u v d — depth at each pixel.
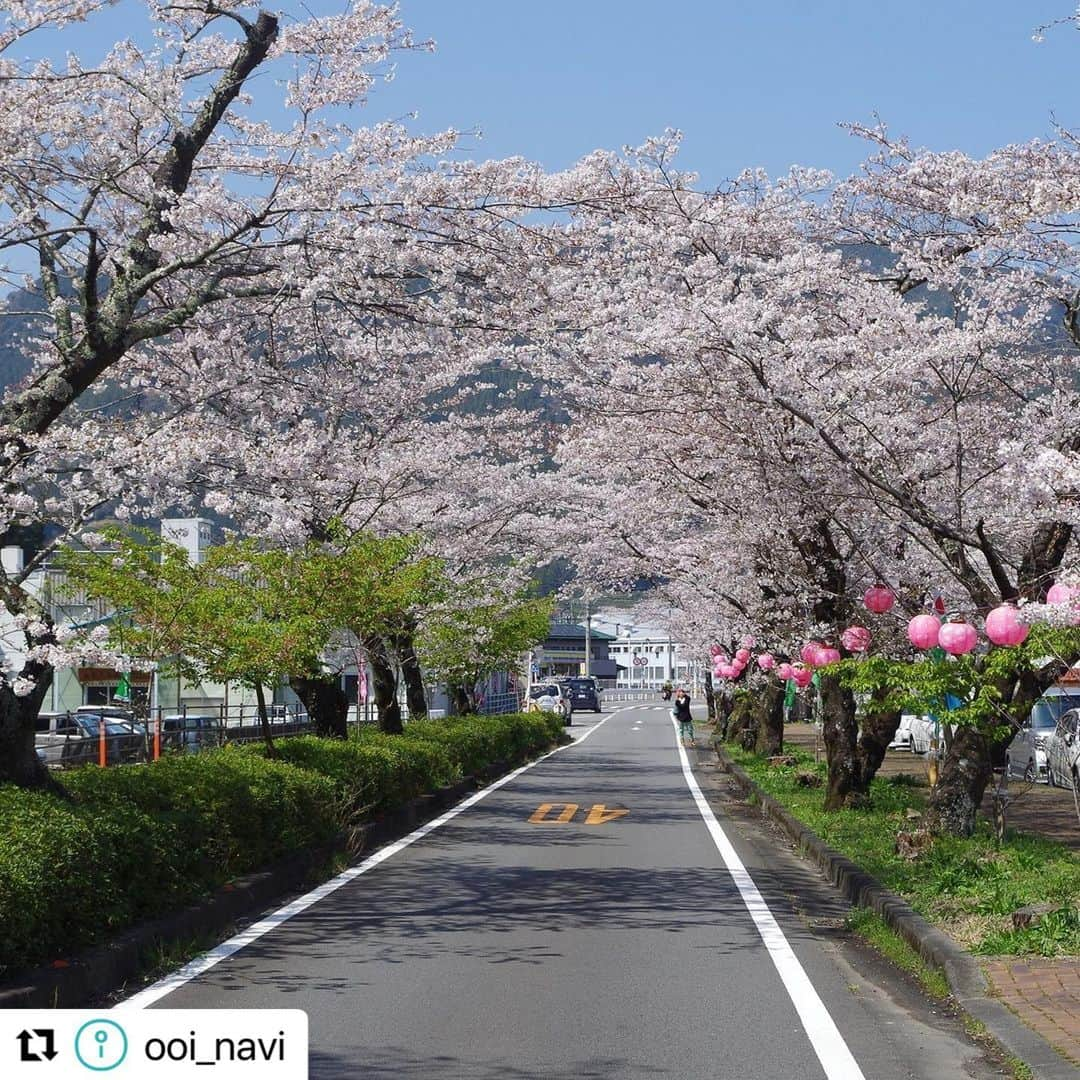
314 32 11.48
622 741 44.94
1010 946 7.96
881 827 15.14
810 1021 6.90
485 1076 5.86
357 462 15.44
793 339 13.02
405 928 9.66
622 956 8.65
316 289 10.69
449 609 23.94
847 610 17.06
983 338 12.00
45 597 12.08
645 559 22.72
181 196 10.64
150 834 8.78
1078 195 9.80
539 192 11.54
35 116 10.31
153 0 11.84
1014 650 11.34
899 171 15.14
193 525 20.62
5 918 6.57
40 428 9.76
